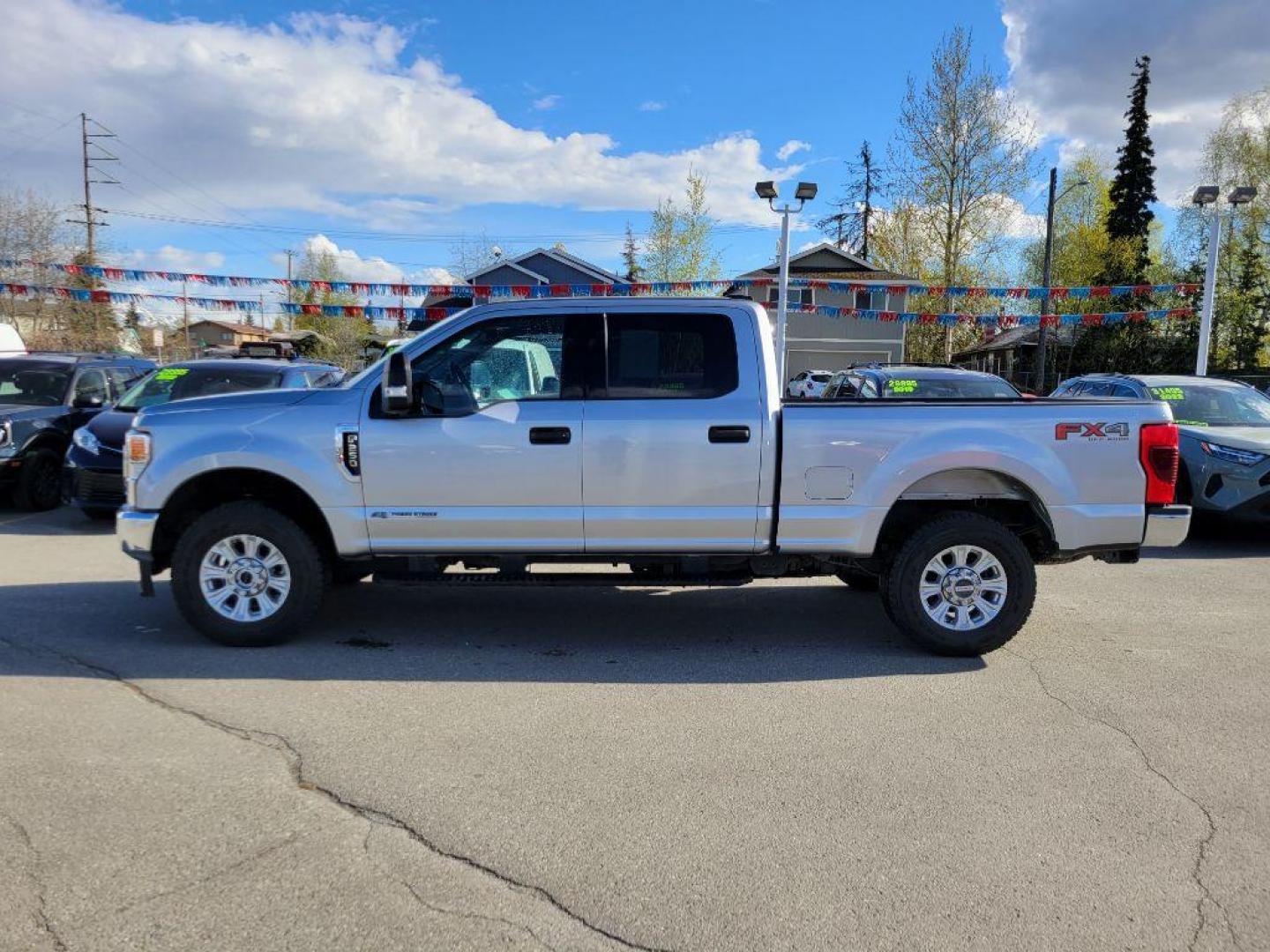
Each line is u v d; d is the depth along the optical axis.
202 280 18.55
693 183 38.97
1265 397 10.27
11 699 4.28
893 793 3.44
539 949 2.48
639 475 4.93
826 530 4.99
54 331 33.88
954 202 36.41
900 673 4.86
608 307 5.05
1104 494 5.02
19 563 7.38
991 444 4.95
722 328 5.04
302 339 46.22
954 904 2.72
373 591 6.58
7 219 31.94
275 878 2.80
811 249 36.62
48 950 2.43
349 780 3.48
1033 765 3.71
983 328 42.88
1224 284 39.59
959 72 35.19
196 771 3.53
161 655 4.98
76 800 3.27
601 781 3.51
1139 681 4.76
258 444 4.95
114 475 8.74
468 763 3.65
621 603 6.34
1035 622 5.95
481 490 4.94
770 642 5.43
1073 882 2.85
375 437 4.93
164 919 2.58
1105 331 39.09
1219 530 9.67
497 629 5.62
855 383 11.71
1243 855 3.02
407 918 2.61
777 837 3.11
